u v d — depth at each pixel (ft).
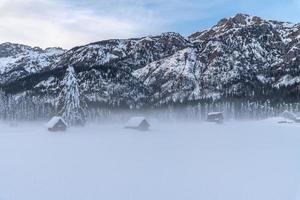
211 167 162.20
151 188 123.03
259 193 117.29
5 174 147.02
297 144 262.26
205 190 120.67
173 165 167.43
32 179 136.98
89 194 115.44
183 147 241.76
